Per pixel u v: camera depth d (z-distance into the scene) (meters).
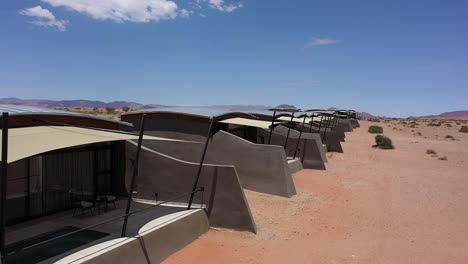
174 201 12.52
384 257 10.66
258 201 15.56
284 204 15.43
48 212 11.21
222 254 10.29
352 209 15.34
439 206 16.34
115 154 13.36
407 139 49.81
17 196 10.42
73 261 7.72
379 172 23.95
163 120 20.12
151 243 9.52
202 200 12.13
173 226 10.37
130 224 10.27
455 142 47.53
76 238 9.39
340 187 19.20
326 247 11.21
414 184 20.73
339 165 25.67
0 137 8.02
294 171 22.11
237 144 17.55
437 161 29.66
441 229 13.27
